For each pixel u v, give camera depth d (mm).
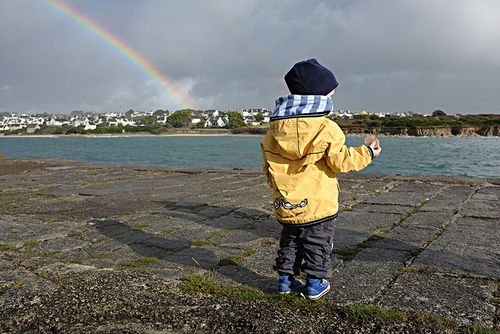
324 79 2770
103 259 3852
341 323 2469
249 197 6938
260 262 3695
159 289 2918
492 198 6375
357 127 103125
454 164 26531
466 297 2859
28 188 8203
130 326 2387
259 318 2461
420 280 3180
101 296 2760
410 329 2373
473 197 6496
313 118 2713
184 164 29000
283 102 2807
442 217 5223
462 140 77938
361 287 3059
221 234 4664
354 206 6012
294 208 2791
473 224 4871
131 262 3754
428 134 100125
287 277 2947
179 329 2367
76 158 37250
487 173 20719
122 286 2938
